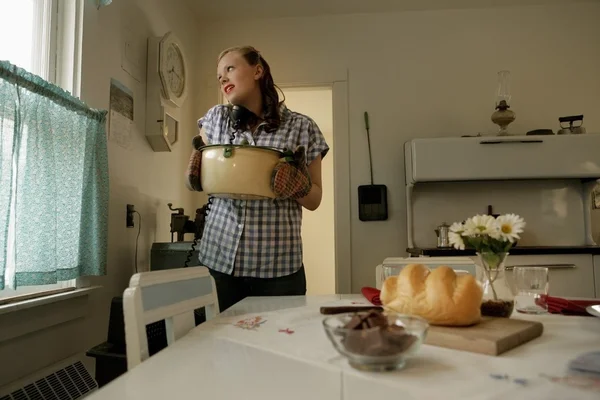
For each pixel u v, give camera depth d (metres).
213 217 1.51
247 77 1.46
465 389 0.51
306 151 1.53
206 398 0.49
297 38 3.02
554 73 2.89
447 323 0.74
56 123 1.46
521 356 0.64
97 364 1.38
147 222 2.25
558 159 2.46
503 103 2.64
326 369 0.59
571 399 0.48
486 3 2.90
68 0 1.67
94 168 1.64
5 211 1.21
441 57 2.95
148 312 0.77
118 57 1.96
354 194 2.91
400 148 2.91
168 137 2.37
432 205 2.80
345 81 2.97
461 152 2.52
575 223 2.75
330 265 4.79
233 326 0.87
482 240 0.90
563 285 2.30
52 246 1.37
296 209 1.54
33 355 1.41
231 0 2.83
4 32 1.44
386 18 3.00
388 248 2.85
